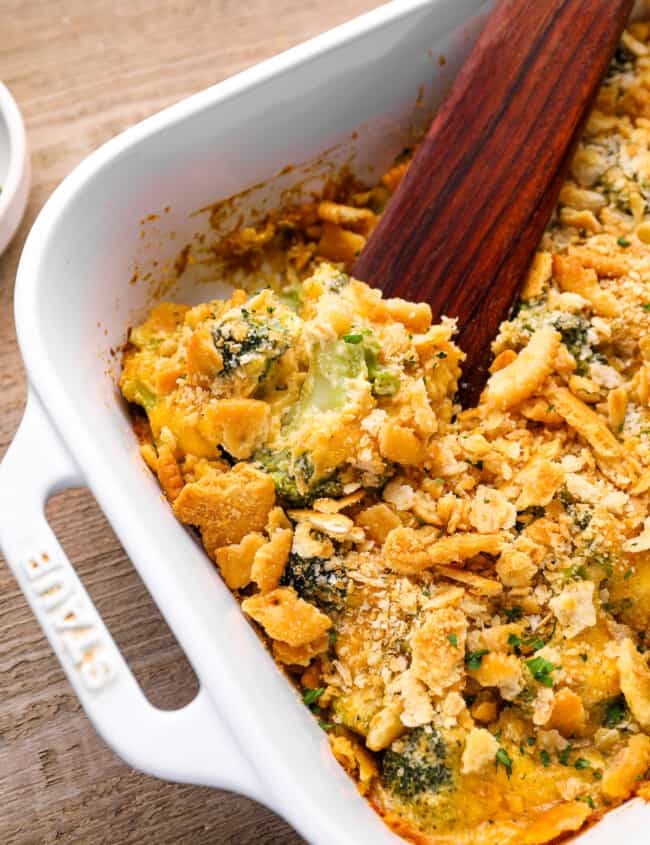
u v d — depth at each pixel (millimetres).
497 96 563
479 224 560
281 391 540
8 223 613
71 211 530
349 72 567
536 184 557
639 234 570
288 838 557
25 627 579
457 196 562
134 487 509
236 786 470
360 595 511
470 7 568
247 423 524
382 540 519
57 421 496
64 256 530
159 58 655
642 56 591
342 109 579
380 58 569
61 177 640
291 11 661
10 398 609
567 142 557
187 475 531
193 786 563
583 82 559
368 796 500
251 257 609
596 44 560
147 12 660
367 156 604
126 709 477
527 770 498
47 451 498
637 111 589
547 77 561
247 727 468
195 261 594
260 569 510
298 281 607
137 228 562
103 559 585
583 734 508
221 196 579
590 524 515
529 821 493
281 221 604
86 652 481
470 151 563
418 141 609
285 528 520
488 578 513
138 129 541
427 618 501
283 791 463
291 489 522
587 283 557
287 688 510
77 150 644
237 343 528
